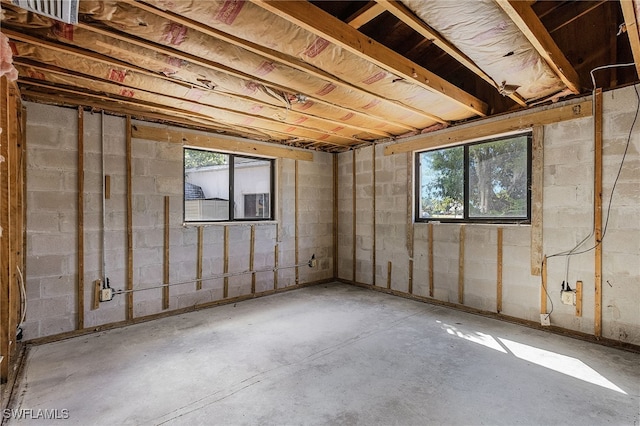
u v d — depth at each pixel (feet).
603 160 10.14
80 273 11.46
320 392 7.51
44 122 10.89
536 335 10.93
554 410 6.79
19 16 6.43
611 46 9.93
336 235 19.84
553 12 9.78
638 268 9.54
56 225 11.08
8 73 6.48
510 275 12.37
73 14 5.77
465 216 14.02
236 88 9.96
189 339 10.80
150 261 13.14
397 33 10.38
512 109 12.17
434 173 15.26
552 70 8.95
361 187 18.38
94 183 11.85
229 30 6.81
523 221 12.17
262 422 6.46
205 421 6.50
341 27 7.09
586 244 10.49
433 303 14.90
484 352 9.61
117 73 9.01
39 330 10.69
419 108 11.94
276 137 16.48
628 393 7.38
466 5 6.34
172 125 13.78
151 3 5.90
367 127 14.80
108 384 7.91
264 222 16.89
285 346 10.15
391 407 6.93
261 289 16.69
